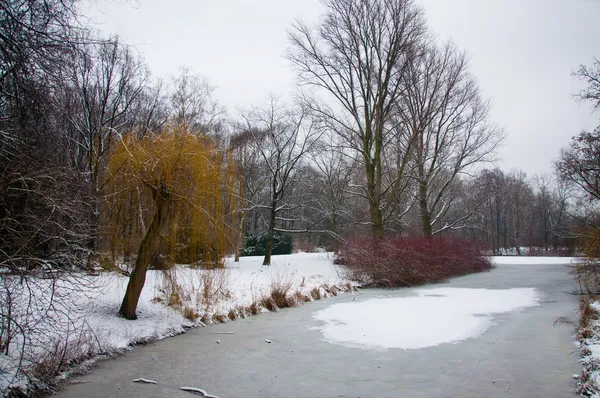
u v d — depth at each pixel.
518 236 62.38
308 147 25.09
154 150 9.99
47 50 6.56
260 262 24.23
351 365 7.83
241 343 9.46
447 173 31.97
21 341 7.06
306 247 43.19
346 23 24.05
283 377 7.20
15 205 6.20
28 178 5.87
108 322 9.57
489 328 10.70
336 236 24.61
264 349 8.97
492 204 58.75
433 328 10.77
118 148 10.20
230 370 7.58
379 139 24.64
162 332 9.97
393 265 19.70
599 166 16.44
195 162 10.25
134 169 9.88
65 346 7.14
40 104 7.02
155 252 11.20
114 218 10.12
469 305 14.11
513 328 10.66
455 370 7.45
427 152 27.12
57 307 8.91
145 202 10.86
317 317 12.35
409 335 10.10
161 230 10.66
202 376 7.26
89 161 16.88
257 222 41.16
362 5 23.77
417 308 13.62
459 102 26.78
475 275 25.41
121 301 11.11
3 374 6.14
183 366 7.81
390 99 24.09
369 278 19.86
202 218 10.61
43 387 6.46
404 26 23.42
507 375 7.12
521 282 21.12
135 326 9.80
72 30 6.93
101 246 9.97
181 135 10.27
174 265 10.72
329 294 16.86
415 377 7.12
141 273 10.23
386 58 24.16
